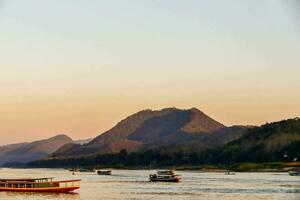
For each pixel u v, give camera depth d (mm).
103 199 134125
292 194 147500
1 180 148125
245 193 151625
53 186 146125
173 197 139875
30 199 129375
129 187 182500
